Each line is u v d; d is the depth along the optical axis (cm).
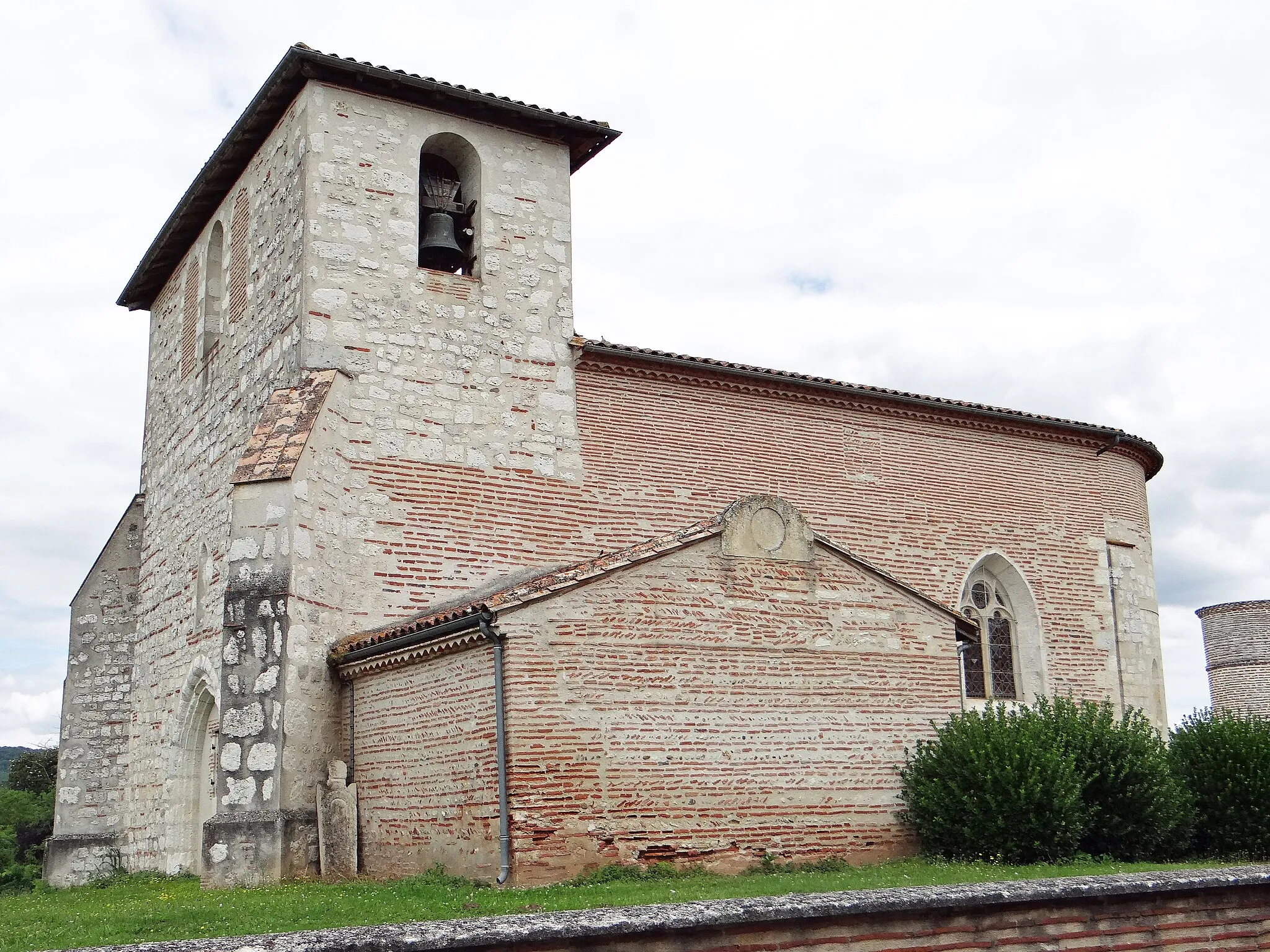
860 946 768
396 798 1583
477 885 1381
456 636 1484
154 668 2328
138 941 1050
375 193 1973
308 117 1947
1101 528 2583
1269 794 1764
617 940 692
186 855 2061
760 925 739
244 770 1627
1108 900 863
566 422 2042
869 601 1708
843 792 1617
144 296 2702
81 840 2369
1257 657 4038
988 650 2400
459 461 1928
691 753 1516
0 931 1183
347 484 1819
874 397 2312
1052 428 2530
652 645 1521
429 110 2061
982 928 812
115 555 2556
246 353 2091
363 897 1291
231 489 1970
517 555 1938
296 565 1686
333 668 1717
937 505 2377
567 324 2098
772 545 1647
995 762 1606
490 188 2089
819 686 1634
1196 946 888
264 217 2092
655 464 2097
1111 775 1719
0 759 9575
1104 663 2494
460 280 2017
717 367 2148
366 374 1888
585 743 1448
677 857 1475
